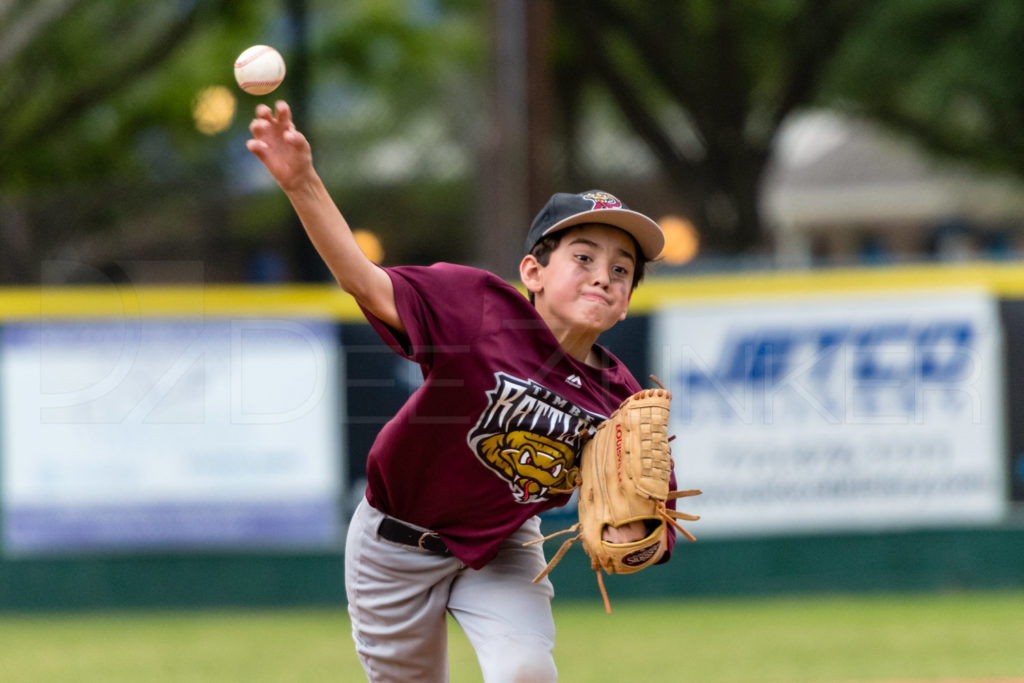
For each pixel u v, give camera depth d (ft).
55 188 178.91
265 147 27.02
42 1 133.39
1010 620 76.64
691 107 170.71
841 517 86.43
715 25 167.84
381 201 213.46
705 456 85.92
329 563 86.02
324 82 195.83
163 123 171.94
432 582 34.27
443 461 32.30
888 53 174.70
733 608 83.97
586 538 32.96
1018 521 86.17
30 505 84.53
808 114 196.54
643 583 87.56
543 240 32.63
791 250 255.91
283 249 197.06
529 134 111.24
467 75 204.74
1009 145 180.75
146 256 198.08
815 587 86.48
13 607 84.79
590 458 33.24
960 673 61.57
